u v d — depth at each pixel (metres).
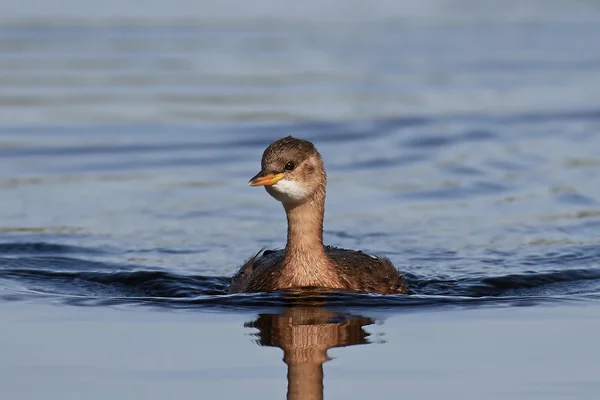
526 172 19.56
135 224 16.70
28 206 17.47
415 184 18.97
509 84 25.69
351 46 29.59
